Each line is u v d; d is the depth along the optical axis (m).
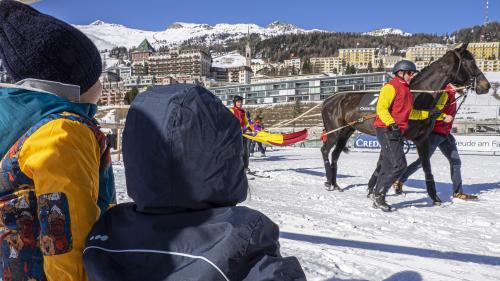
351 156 16.78
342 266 2.82
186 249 0.90
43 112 1.10
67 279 1.02
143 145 0.96
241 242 0.90
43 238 1.01
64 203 1.01
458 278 2.66
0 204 1.10
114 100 117.06
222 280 0.86
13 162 1.06
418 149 5.83
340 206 5.49
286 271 0.93
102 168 1.21
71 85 1.19
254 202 5.57
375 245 3.47
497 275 2.76
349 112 6.94
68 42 1.18
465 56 5.70
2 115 1.09
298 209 5.15
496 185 8.03
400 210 5.30
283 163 12.47
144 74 181.50
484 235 4.03
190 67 179.00
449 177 9.48
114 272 0.93
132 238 0.97
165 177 0.94
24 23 1.15
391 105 5.11
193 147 0.93
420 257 3.13
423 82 5.78
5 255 1.11
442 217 4.91
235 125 1.02
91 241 1.01
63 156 1.03
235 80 195.12
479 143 18.69
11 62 1.15
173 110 0.94
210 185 0.96
